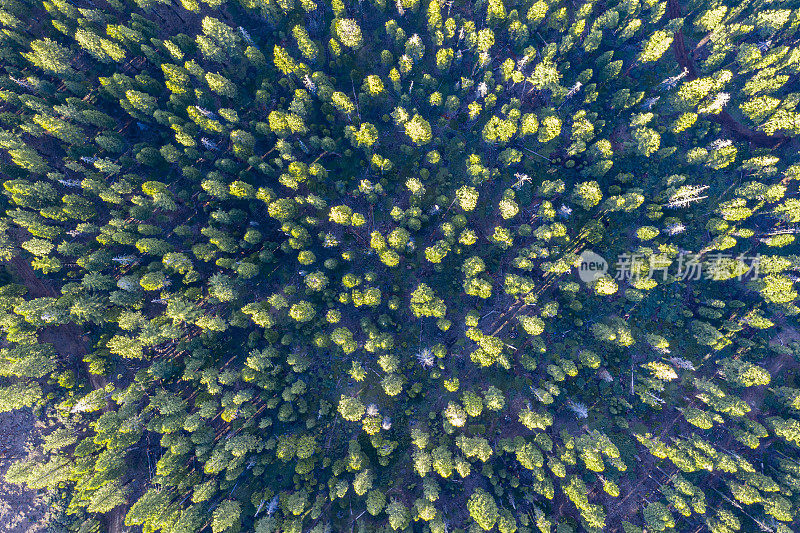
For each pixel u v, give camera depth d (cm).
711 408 7962
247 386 8262
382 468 7950
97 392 7369
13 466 7212
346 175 9062
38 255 7969
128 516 6888
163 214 8638
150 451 7944
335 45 8669
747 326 8475
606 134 9212
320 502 7406
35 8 8875
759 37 9250
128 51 9012
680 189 8044
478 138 9306
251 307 7844
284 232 8562
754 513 7544
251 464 7488
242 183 8006
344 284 7825
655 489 7906
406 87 9419
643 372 8262
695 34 9412
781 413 8106
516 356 8469
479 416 8238
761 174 8500
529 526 7406
